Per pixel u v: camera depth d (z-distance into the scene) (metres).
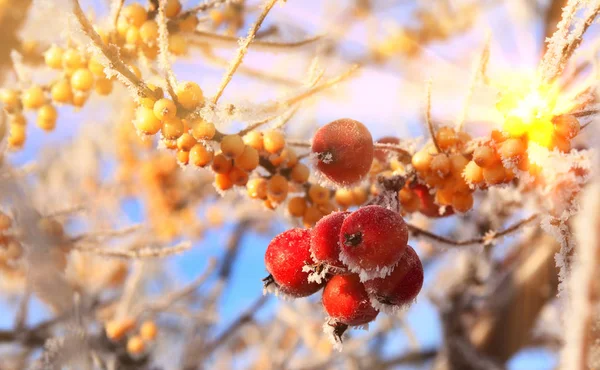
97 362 0.45
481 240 0.34
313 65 0.33
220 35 0.35
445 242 0.34
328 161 0.31
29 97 0.35
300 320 0.74
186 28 0.35
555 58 0.31
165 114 0.30
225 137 0.31
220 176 0.32
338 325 0.30
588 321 0.26
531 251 0.61
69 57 0.35
